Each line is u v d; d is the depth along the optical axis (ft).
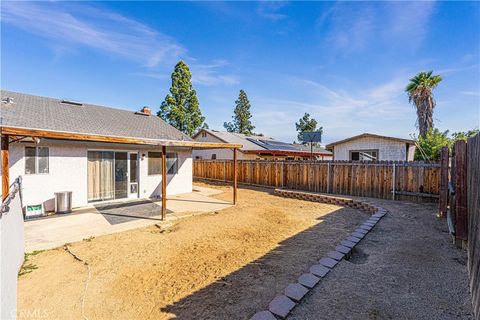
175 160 40.55
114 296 10.95
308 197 36.09
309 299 10.00
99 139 20.70
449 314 8.77
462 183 13.92
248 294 10.80
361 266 12.91
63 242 17.90
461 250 14.24
